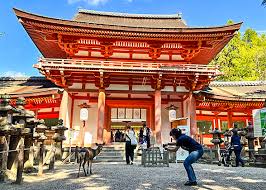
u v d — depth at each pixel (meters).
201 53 30.14
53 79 25.05
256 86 35.88
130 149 16.38
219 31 25.05
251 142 16.42
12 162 10.84
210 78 25.27
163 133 27.67
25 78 32.53
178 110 28.52
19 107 11.59
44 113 29.00
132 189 7.36
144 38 25.84
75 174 10.88
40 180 9.64
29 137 11.21
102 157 20.19
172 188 7.46
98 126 24.39
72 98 27.45
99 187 7.73
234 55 52.19
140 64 24.80
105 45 26.28
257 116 14.66
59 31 24.69
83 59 26.92
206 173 10.92
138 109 28.97
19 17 23.27
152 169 12.74
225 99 28.33
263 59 51.88
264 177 9.62
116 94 27.95
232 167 14.23
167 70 24.27
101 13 34.06
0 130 8.56
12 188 7.81
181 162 17.91
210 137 32.28
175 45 27.25
